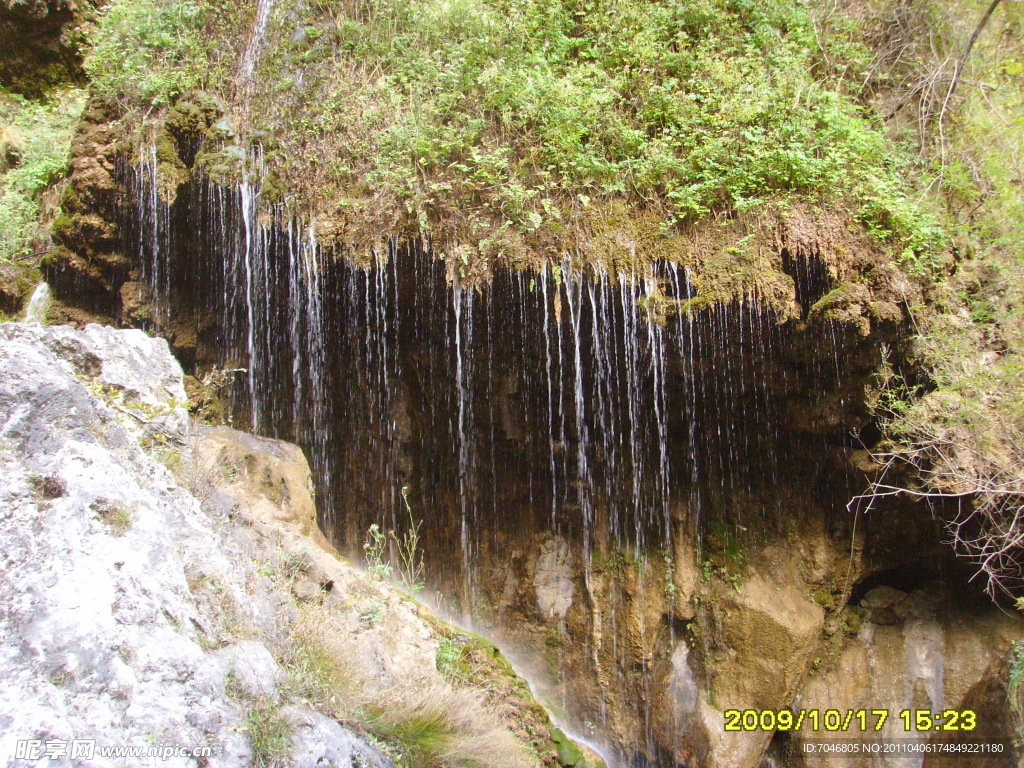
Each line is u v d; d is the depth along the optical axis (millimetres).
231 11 8188
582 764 4656
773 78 7129
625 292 6184
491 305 6570
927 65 7703
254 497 5168
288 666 3537
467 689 4410
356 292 6930
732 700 6797
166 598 3100
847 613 7230
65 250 7848
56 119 9719
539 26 7578
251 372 7805
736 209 6195
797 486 7051
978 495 6086
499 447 7613
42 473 3121
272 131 7238
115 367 4688
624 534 7363
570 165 6441
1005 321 6430
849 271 6000
